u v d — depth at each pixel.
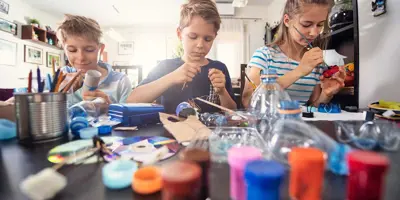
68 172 0.28
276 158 0.27
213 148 0.35
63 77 0.49
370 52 1.01
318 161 0.20
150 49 4.48
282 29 1.04
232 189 0.22
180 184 0.17
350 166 0.19
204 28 0.92
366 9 1.03
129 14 3.67
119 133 0.50
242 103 1.02
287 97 0.66
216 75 0.89
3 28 2.71
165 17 3.85
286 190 0.21
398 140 0.36
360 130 0.41
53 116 0.43
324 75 0.95
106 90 1.03
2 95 1.48
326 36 1.06
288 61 1.01
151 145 0.39
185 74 0.94
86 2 3.14
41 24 3.42
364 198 0.18
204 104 0.90
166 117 0.60
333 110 0.80
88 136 0.45
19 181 0.26
